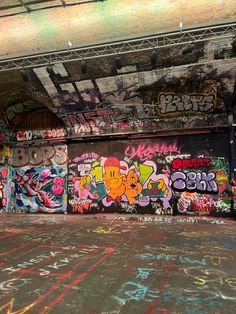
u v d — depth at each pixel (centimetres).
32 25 971
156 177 1180
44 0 879
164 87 1035
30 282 435
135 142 1221
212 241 706
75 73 1018
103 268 499
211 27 799
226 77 952
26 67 965
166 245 666
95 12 904
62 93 1120
